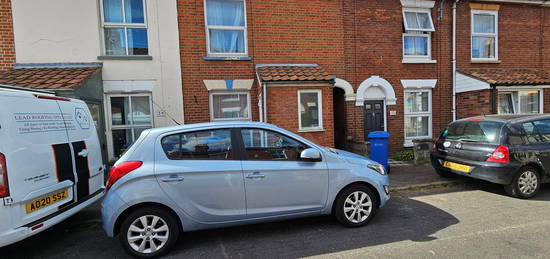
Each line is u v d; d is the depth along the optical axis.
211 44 7.60
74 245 3.65
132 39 7.09
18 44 6.45
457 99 9.20
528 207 4.50
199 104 7.39
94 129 4.42
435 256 3.04
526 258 2.96
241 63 7.60
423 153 7.70
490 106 8.20
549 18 9.98
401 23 8.77
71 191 3.62
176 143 3.41
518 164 4.80
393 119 8.84
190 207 3.30
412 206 4.66
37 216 3.04
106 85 6.81
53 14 6.59
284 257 3.15
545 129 5.17
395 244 3.36
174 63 7.19
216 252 3.32
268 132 3.71
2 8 6.35
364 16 8.47
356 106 8.52
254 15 7.65
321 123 7.21
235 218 3.45
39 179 3.10
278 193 3.56
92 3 6.72
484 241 3.36
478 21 9.44
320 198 3.73
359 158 4.08
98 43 6.77
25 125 3.03
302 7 7.96
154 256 3.22
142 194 3.16
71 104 3.95
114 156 7.05
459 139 5.58
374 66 8.61
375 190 4.02
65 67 6.59
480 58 9.55
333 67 8.27
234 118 7.72
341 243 3.43
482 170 4.96
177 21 7.16
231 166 3.43
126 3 7.01
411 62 8.86
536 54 9.92
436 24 9.02
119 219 3.23
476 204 4.69
